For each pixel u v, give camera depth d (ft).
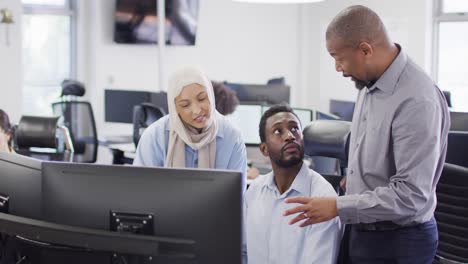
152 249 4.53
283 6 26.22
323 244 6.18
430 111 6.08
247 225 6.67
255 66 26.03
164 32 22.94
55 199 5.12
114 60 23.34
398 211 6.06
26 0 22.48
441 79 23.16
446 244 8.73
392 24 23.41
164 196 4.82
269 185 6.65
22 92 21.89
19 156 5.63
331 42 6.30
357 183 6.63
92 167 5.01
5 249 5.51
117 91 19.54
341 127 7.93
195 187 4.78
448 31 22.90
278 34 26.30
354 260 6.71
